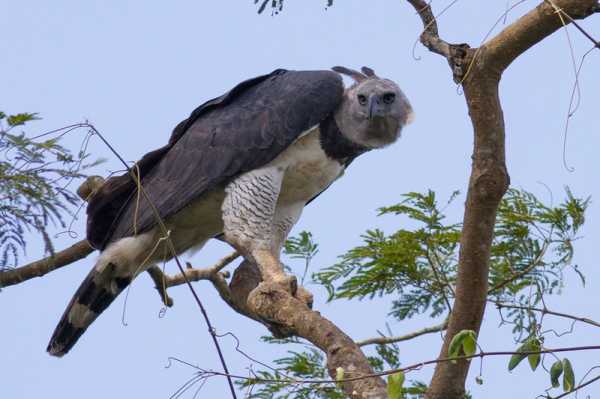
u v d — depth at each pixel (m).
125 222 13.02
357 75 13.70
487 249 8.23
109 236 13.19
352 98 13.09
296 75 13.47
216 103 13.56
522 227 10.73
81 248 12.80
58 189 8.55
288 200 13.51
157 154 13.52
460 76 8.11
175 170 13.19
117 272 12.98
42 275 12.43
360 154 13.59
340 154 13.30
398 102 13.22
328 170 13.34
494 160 8.15
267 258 12.16
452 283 10.80
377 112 12.80
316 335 9.18
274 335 10.18
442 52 8.26
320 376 10.22
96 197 12.79
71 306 13.03
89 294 13.00
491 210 8.18
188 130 13.50
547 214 10.65
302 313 9.55
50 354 13.09
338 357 8.70
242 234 12.62
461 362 8.09
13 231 8.27
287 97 13.05
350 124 13.09
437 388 8.20
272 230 13.43
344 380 7.26
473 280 8.27
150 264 13.03
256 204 12.76
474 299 8.28
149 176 13.43
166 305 10.74
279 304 9.84
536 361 6.85
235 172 12.91
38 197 8.32
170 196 12.99
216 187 13.13
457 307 8.34
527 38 7.88
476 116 8.13
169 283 12.59
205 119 13.47
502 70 8.05
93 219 12.88
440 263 10.75
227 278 13.07
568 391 6.66
